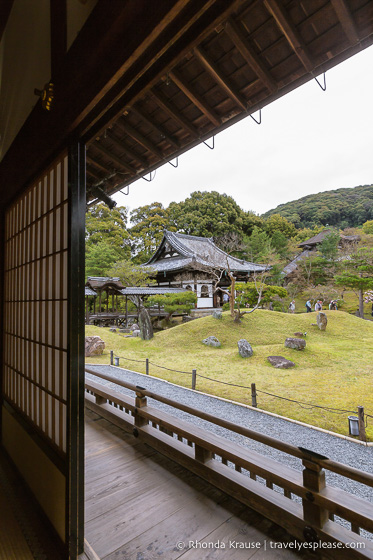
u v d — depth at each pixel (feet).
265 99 6.24
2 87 8.67
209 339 41.29
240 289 53.52
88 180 11.57
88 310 62.75
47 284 6.68
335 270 76.48
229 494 7.13
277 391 24.36
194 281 71.77
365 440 16.35
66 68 4.72
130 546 5.60
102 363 36.04
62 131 5.29
